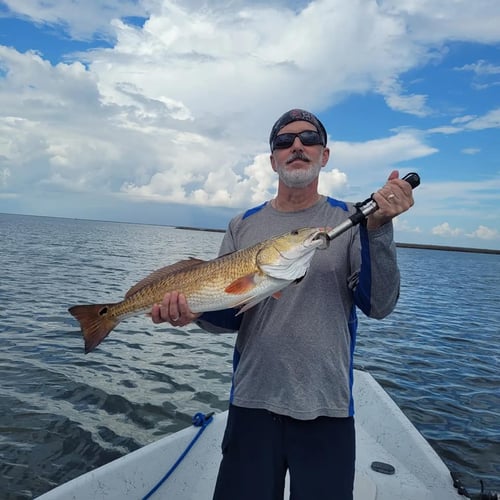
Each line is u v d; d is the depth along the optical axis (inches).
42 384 293.1
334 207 127.6
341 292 115.8
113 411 262.5
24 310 502.9
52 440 226.4
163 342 413.7
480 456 233.5
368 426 209.0
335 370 110.0
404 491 161.3
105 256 1336.1
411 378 358.6
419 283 1235.9
